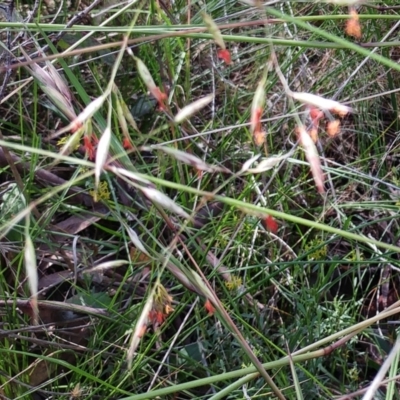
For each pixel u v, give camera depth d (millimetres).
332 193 290
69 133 287
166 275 250
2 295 235
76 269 232
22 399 230
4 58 250
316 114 156
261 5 149
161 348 232
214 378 172
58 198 261
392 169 287
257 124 147
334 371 260
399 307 174
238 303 264
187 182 280
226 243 265
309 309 246
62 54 167
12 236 254
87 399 219
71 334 239
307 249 270
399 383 238
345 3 158
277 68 150
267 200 274
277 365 172
